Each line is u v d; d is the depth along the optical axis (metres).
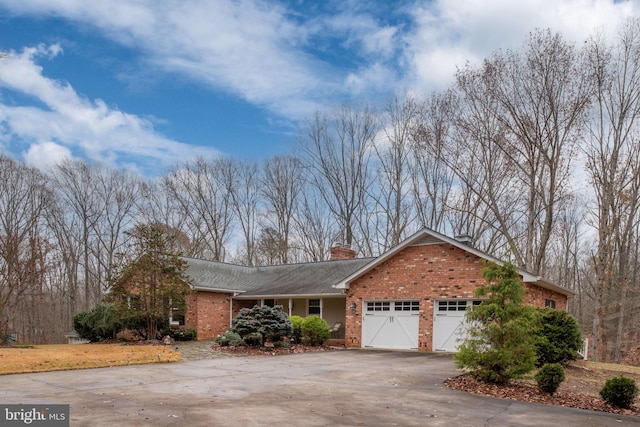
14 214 35.50
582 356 21.05
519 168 29.14
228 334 20.11
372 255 39.00
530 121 27.48
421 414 8.82
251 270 31.03
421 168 36.41
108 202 41.34
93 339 23.61
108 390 10.23
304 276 27.75
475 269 19.78
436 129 31.67
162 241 21.98
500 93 28.16
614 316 31.27
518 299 12.29
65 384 10.85
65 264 39.38
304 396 10.20
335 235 40.88
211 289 25.38
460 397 10.72
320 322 22.42
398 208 37.47
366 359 17.42
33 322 35.31
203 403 9.12
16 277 25.03
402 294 21.47
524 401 10.69
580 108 26.38
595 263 32.19
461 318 20.06
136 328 22.58
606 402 10.68
